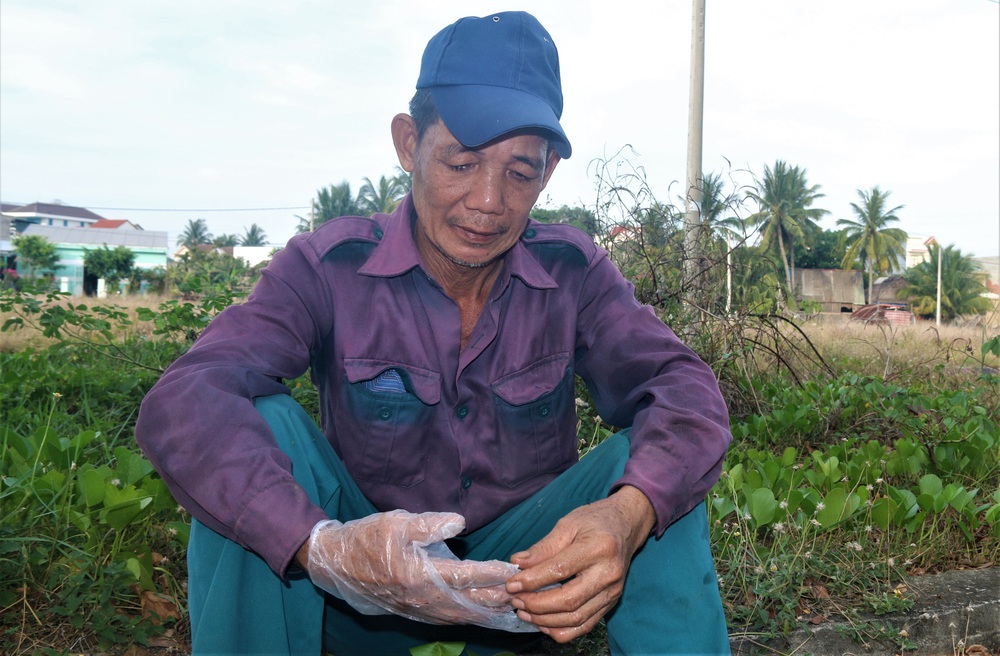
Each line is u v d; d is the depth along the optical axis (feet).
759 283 17.28
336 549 4.09
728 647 4.77
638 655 4.70
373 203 181.88
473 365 5.46
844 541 9.32
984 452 12.82
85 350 17.47
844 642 7.50
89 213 296.10
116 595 7.02
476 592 4.06
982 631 8.07
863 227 204.03
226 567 4.39
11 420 11.95
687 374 5.20
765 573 7.95
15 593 6.88
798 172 161.07
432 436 5.42
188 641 6.86
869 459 12.02
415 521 4.06
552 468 5.73
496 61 4.99
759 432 14.12
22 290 16.29
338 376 5.41
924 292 166.40
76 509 8.00
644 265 16.71
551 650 6.97
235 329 5.03
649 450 4.68
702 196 17.20
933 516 10.05
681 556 4.70
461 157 4.90
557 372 5.63
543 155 5.06
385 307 5.37
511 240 5.19
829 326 37.70
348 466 5.50
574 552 4.04
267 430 4.48
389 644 5.62
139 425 4.54
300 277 5.31
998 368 22.91
